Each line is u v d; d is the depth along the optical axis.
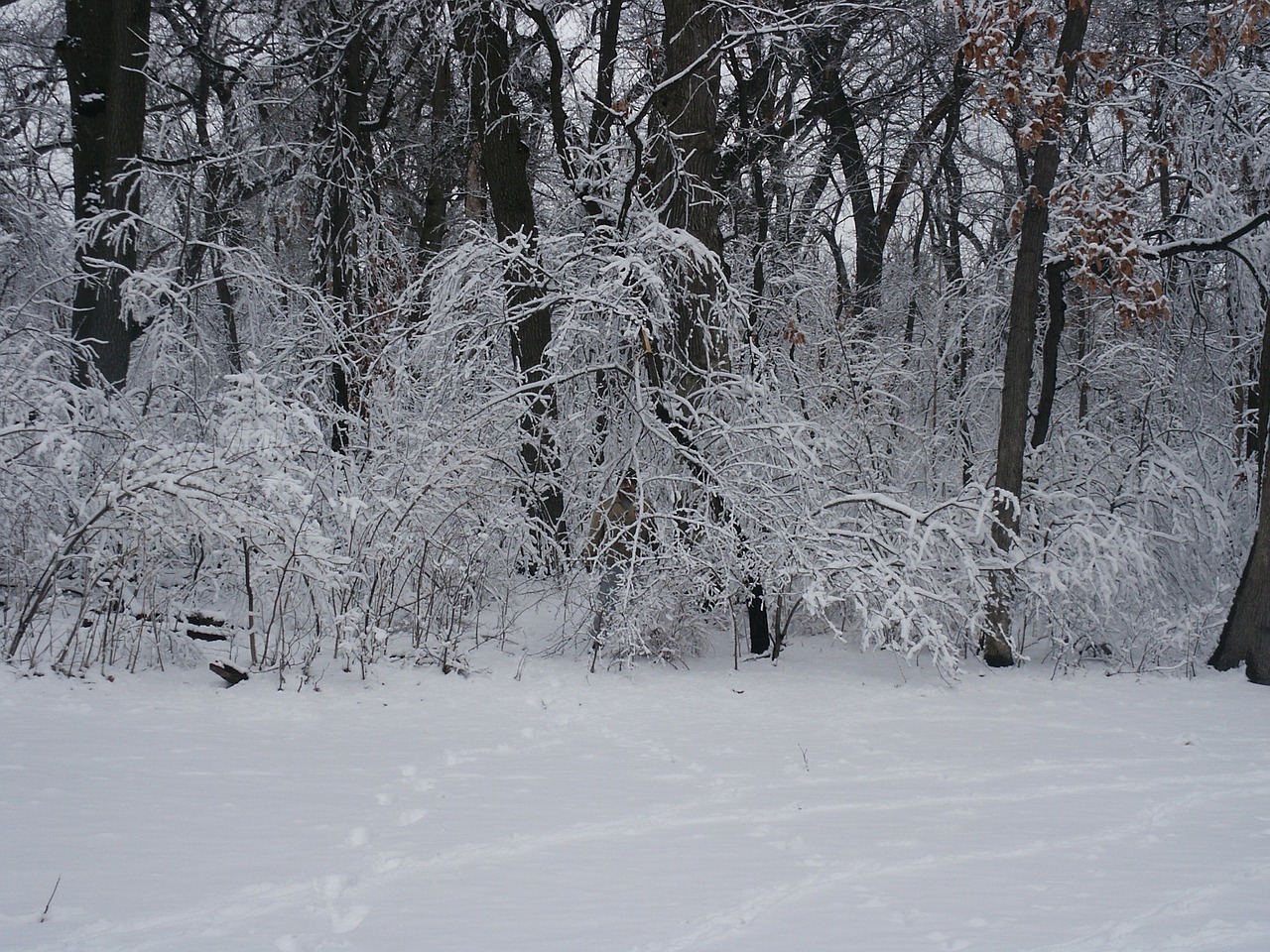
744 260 15.90
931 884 3.96
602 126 12.70
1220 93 13.03
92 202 12.05
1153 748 6.97
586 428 11.34
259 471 8.02
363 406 11.85
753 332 12.26
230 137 15.23
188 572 9.05
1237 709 8.59
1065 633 10.70
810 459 10.38
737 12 12.12
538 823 4.76
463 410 10.40
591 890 3.80
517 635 10.69
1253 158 13.20
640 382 10.80
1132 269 11.45
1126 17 14.62
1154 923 3.48
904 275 20.30
